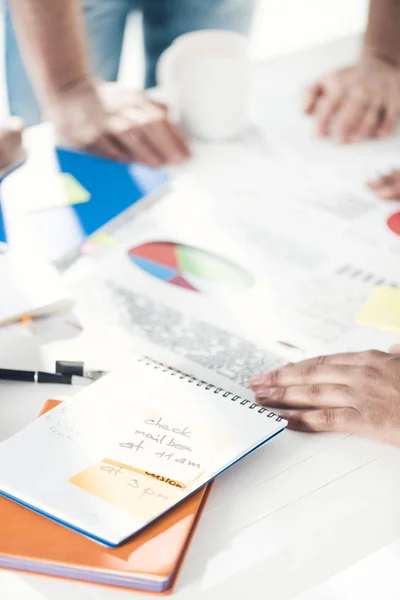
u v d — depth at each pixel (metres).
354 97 1.23
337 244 0.96
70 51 1.19
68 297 0.82
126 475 0.59
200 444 0.63
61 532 0.55
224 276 0.90
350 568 0.55
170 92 1.19
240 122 1.19
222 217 1.01
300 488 0.62
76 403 0.67
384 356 0.72
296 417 0.69
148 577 0.52
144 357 0.76
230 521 0.59
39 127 1.20
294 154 1.16
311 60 1.41
